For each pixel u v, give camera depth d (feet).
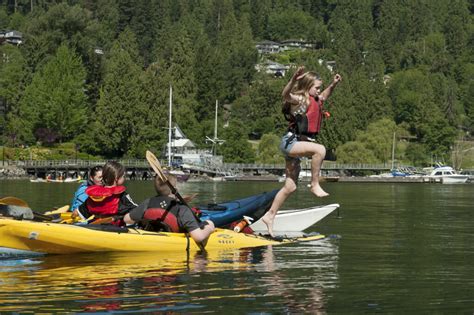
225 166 372.58
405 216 71.56
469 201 118.01
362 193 169.48
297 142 41.60
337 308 24.86
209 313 23.91
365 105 533.55
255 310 24.36
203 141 435.53
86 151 378.32
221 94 528.22
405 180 365.81
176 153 380.37
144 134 377.50
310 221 51.65
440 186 289.33
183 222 39.52
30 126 371.15
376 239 47.09
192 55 496.23
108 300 25.71
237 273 31.68
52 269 32.48
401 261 36.09
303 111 41.50
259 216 48.47
